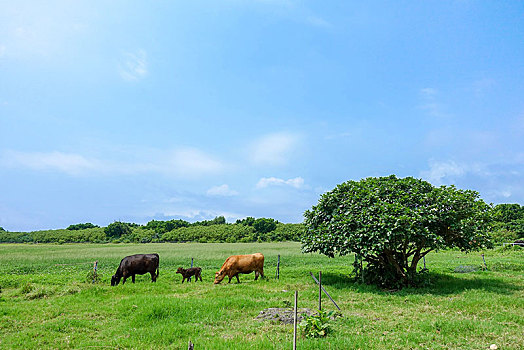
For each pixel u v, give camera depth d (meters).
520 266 20.69
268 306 11.66
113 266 25.86
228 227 95.62
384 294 13.90
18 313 10.76
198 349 7.57
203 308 10.97
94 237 91.38
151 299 12.16
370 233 14.39
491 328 8.68
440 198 15.28
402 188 16.45
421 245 15.51
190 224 111.56
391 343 7.86
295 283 16.98
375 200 15.56
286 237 80.50
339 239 15.27
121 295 14.23
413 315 10.51
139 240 85.56
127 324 9.70
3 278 17.00
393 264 15.48
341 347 7.56
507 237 50.19
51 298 13.51
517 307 11.03
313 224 17.66
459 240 15.47
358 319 9.81
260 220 89.50
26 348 7.91
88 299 13.13
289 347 7.55
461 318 9.92
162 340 8.35
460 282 15.61
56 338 8.56
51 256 33.84
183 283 18.11
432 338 8.20
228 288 15.74
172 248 50.31
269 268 24.42
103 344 8.12
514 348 7.45
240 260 18.25
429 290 14.18
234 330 9.16
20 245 72.31
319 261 29.23
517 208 64.56
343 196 17.05
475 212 14.93
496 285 14.75
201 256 33.38
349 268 23.02
